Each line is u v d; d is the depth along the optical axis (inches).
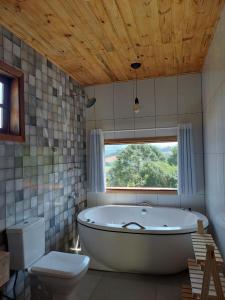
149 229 98.4
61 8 73.4
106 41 95.3
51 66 112.2
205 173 128.3
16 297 81.7
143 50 104.3
